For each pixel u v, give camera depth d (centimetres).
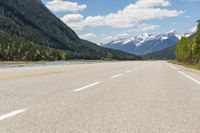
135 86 1395
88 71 2703
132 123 637
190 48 9619
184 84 1544
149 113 745
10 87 1232
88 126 605
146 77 2036
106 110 774
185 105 868
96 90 1201
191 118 693
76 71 2670
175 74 2533
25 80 1584
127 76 2103
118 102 905
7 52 14312
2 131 557
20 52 14750
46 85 1338
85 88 1258
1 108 769
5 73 2244
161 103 898
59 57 17300
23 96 977
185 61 10894
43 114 708
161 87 1371
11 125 602
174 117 702
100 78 1847
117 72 2627
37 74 2136
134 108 809
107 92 1145
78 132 560
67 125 610
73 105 834
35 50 15412
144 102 913
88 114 720
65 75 2062
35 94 1029
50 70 2823
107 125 616
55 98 950
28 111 738
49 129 577
